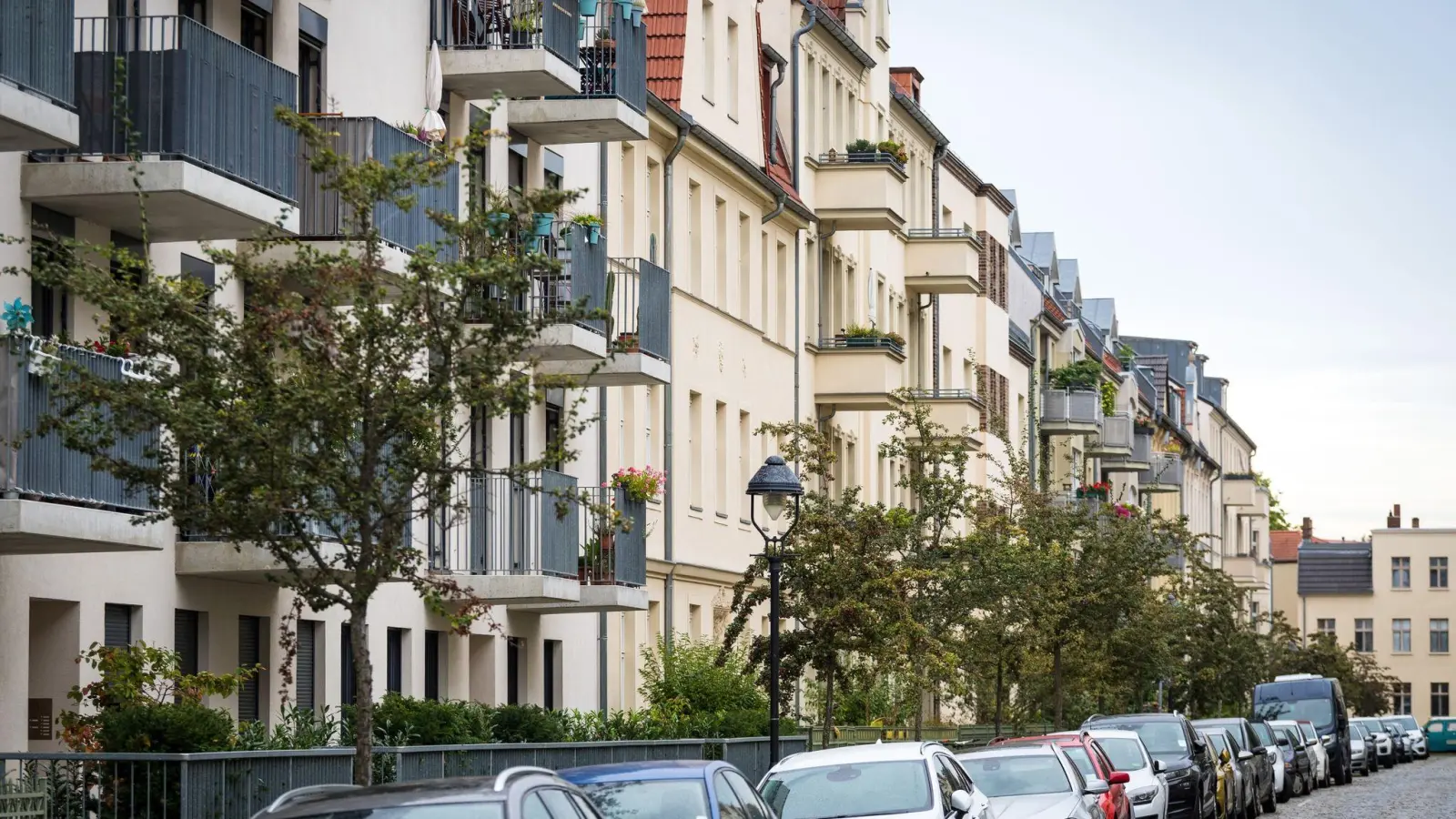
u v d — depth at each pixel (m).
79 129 18.62
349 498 15.41
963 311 66.81
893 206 51.34
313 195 23.08
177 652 21.41
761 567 32.12
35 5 16.78
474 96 30.03
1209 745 37.59
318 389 15.09
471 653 30.78
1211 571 68.81
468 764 23.28
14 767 18.45
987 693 45.97
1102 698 55.06
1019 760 24.78
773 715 28.14
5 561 18.97
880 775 19.92
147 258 15.88
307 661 24.84
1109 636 46.25
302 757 19.28
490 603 16.75
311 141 16.06
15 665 19.08
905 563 35.66
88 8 20.08
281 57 24.09
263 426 15.24
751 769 34.00
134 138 17.50
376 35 26.78
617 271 34.28
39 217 19.38
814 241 51.12
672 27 41.38
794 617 32.44
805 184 50.34
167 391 15.23
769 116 48.12
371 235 15.92
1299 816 45.34
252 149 20.44
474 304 15.88
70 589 19.91
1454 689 149.88
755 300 46.25
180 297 15.18
